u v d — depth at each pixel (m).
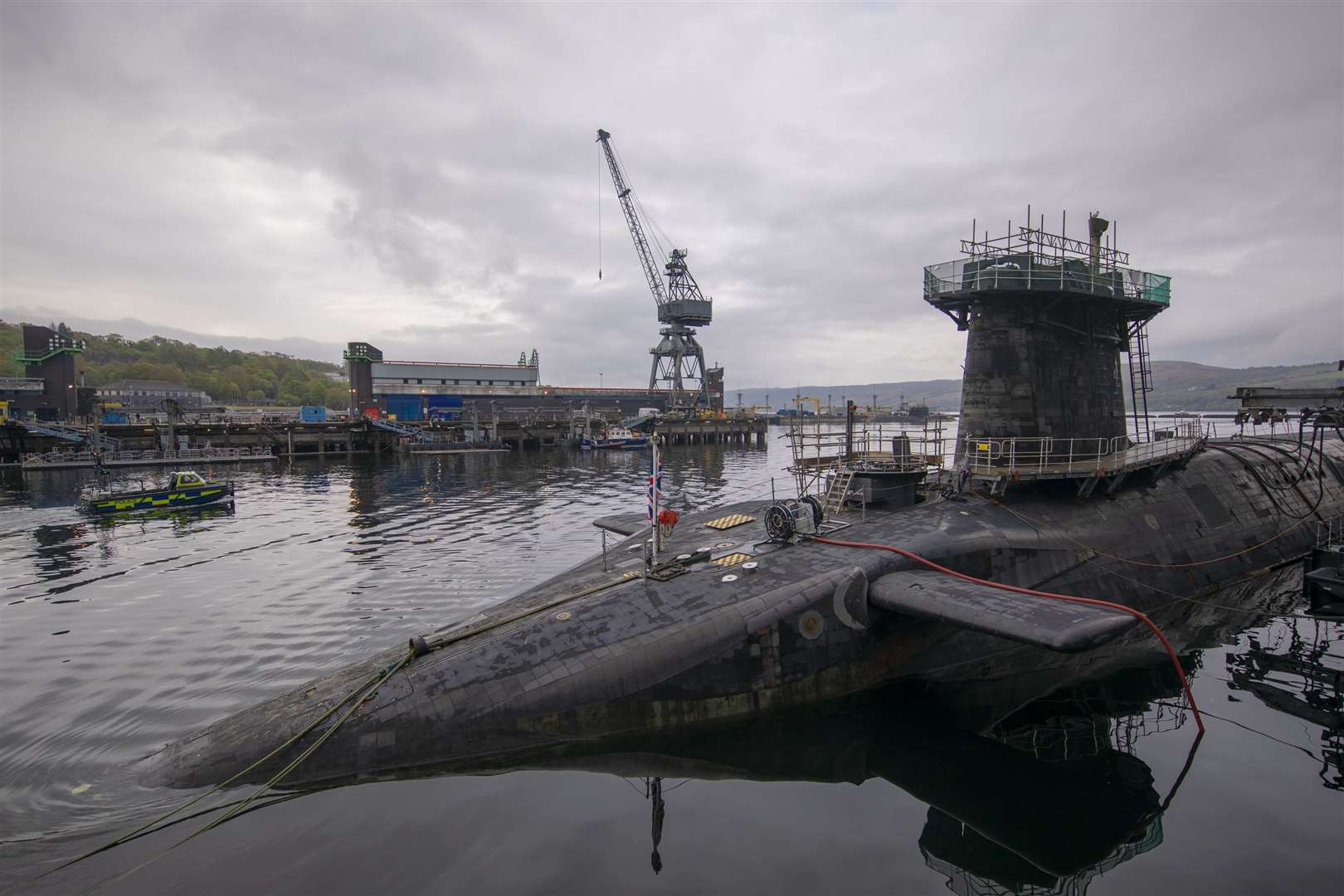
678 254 130.12
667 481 62.19
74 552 31.38
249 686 16.08
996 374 21.36
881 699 14.72
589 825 10.38
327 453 92.94
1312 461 28.94
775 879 9.26
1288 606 20.33
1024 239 20.73
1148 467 22.11
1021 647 16.83
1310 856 9.67
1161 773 11.91
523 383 164.50
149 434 87.00
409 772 11.63
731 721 13.50
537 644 13.30
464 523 38.72
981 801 11.21
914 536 16.50
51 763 12.47
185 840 9.96
